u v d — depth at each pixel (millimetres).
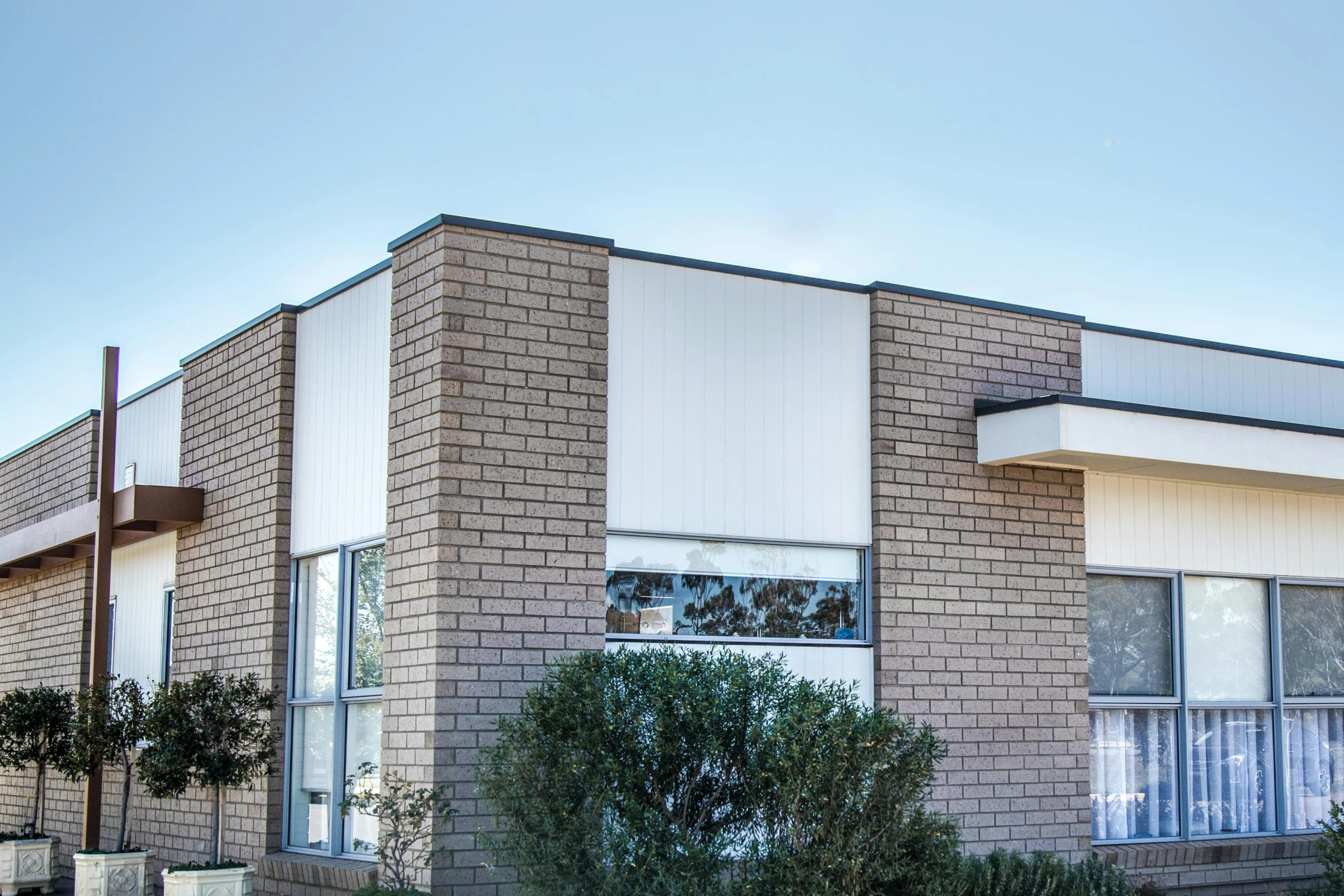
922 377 11961
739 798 8820
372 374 11117
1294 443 12602
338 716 11188
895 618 11477
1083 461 11953
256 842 11828
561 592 10078
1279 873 13281
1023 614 12148
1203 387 13797
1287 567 14039
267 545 12250
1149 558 13109
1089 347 13117
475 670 9688
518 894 9133
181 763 11008
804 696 8938
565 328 10383
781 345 11422
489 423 9984
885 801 8758
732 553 11023
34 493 18516
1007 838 11703
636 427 10648
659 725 8570
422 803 9281
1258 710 13789
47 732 14602
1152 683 13117
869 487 11688
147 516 13281
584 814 8461
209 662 13125
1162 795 13031
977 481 12102
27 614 18109
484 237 10164
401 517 10156
